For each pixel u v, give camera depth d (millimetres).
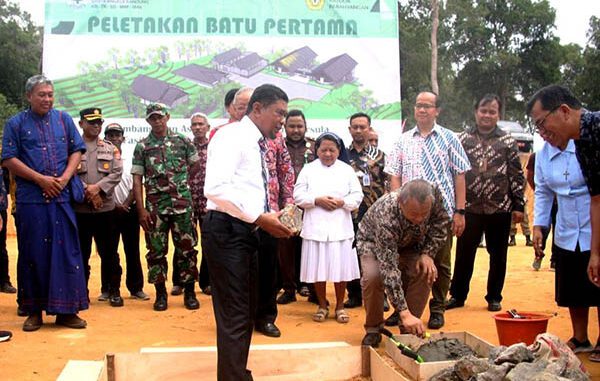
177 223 7500
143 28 15320
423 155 6809
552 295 8680
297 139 8023
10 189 8852
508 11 37250
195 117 8195
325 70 15422
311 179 7102
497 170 7371
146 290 9156
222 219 4180
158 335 6363
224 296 4168
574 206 5445
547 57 37781
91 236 7660
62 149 6539
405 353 4879
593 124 4141
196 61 15398
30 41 34531
